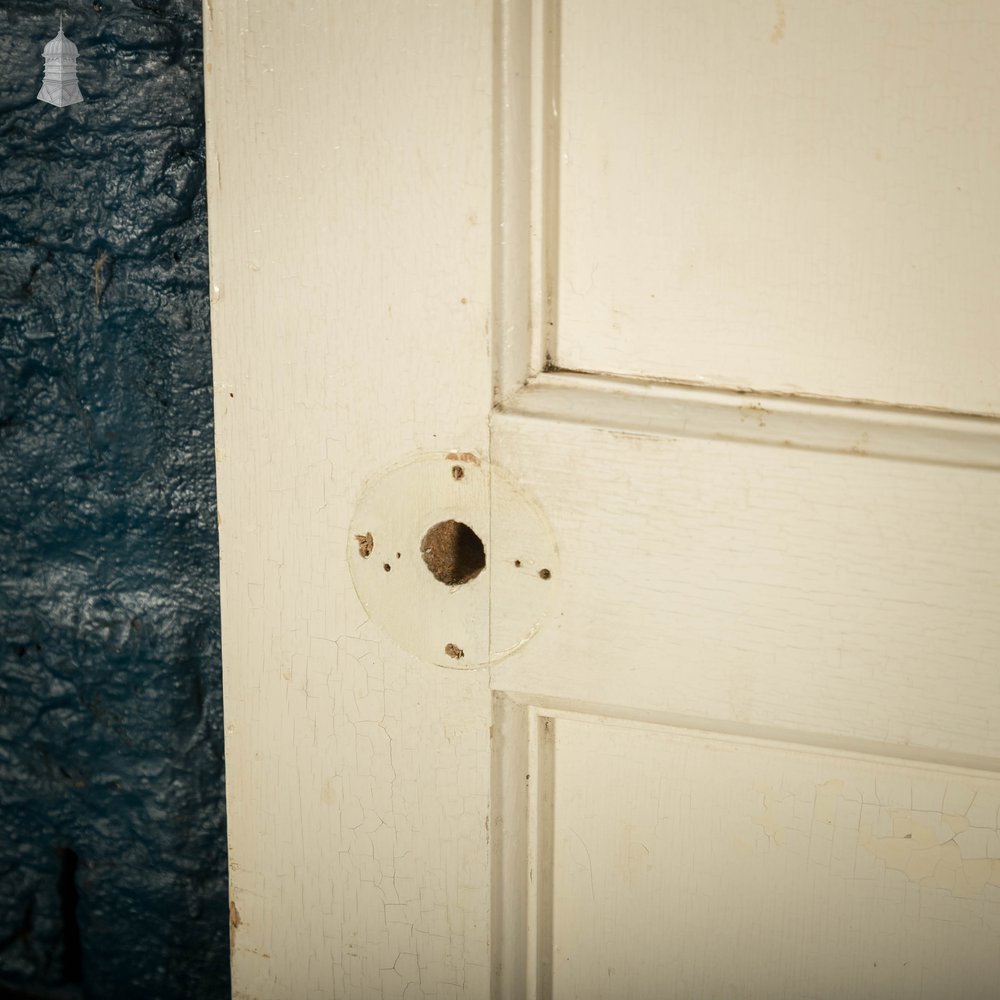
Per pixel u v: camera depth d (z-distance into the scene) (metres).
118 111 1.03
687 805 0.93
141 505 1.11
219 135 0.88
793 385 0.83
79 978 1.27
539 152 0.83
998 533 0.81
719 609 0.87
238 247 0.89
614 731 0.93
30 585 1.16
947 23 0.76
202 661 1.14
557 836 0.96
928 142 0.77
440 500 0.90
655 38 0.80
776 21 0.78
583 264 0.85
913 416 0.82
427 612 0.92
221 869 1.19
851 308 0.81
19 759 1.21
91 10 1.02
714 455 0.84
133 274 1.06
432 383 0.88
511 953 1.00
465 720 0.94
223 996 1.23
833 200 0.80
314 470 0.92
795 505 0.84
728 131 0.80
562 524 0.88
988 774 0.86
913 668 0.85
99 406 1.10
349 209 0.87
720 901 0.94
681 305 0.84
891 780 0.88
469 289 0.86
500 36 0.82
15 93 1.05
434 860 0.98
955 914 0.90
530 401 0.87
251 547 0.95
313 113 0.86
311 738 0.98
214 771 1.17
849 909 0.91
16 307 1.09
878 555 0.83
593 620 0.89
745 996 0.96
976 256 0.79
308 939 1.03
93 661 1.16
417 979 1.01
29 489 1.13
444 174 0.85
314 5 0.84
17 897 1.25
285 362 0.90
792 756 0.90
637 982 0.98
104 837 1.21
